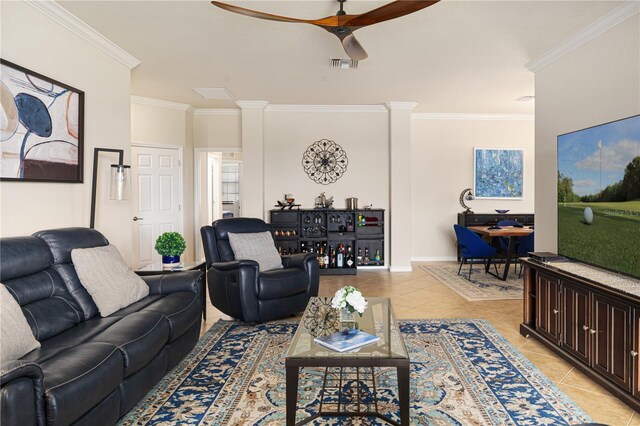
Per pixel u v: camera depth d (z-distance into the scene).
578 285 2.69
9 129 2.48
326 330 2.30
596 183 2.82
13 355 1.78
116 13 3.11
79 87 3.25
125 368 1.96
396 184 6.41
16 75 2.54
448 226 7.32
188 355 3.02
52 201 2.92
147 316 2.34
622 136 2.55
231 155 10.55
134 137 5.83
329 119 6.62
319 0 2.93
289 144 6.62
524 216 6.96
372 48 3.90
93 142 3.45
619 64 2.98
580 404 2.28
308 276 4.08
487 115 7.23
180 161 6.33
